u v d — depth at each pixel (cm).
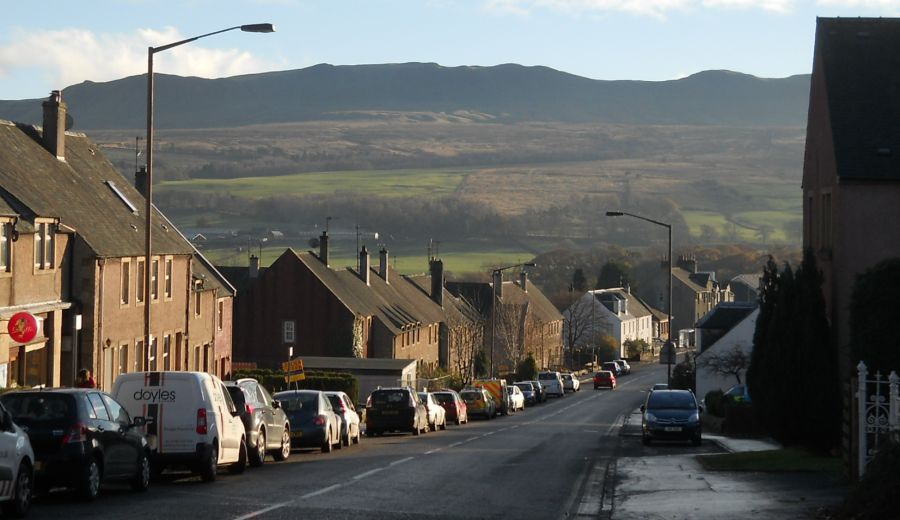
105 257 7050
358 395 10350
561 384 14338
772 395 4531
